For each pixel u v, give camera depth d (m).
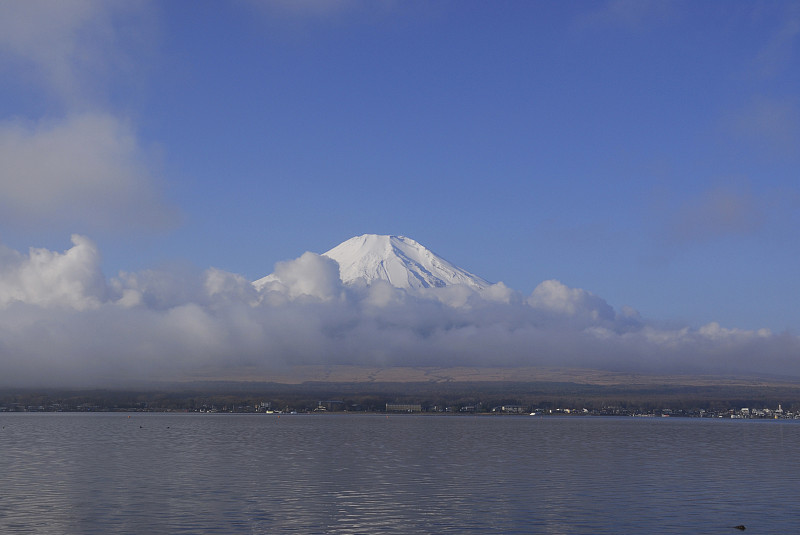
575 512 73.38
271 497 81.75
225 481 95.62
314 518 69.25
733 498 83.25
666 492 87.62
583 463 125.19
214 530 63.81
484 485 93.00
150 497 81.25
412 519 69.19
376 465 118.88
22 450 149.88
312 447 163.62
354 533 63.00
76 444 170.50
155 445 168.00
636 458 137.25
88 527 64.75
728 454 150.12
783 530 65.81
